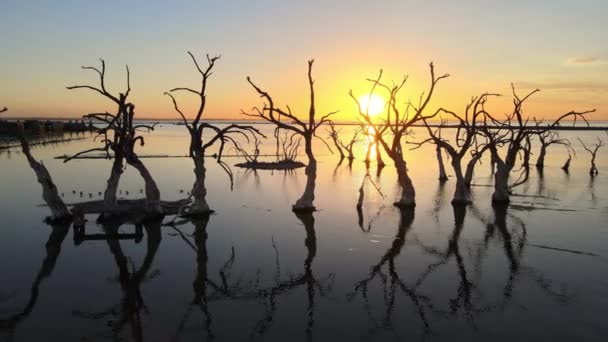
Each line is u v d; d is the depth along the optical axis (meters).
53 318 12.02
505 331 11.35
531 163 52.81
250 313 12.45
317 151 75.62
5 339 10.86
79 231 19.95
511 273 15.41
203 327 11.60
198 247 18.45
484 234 20.31
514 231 20.78
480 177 40.84
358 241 19.28
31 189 31.00
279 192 31.77
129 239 19.44
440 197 29.84
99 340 10.88
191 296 13.58
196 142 23.70
